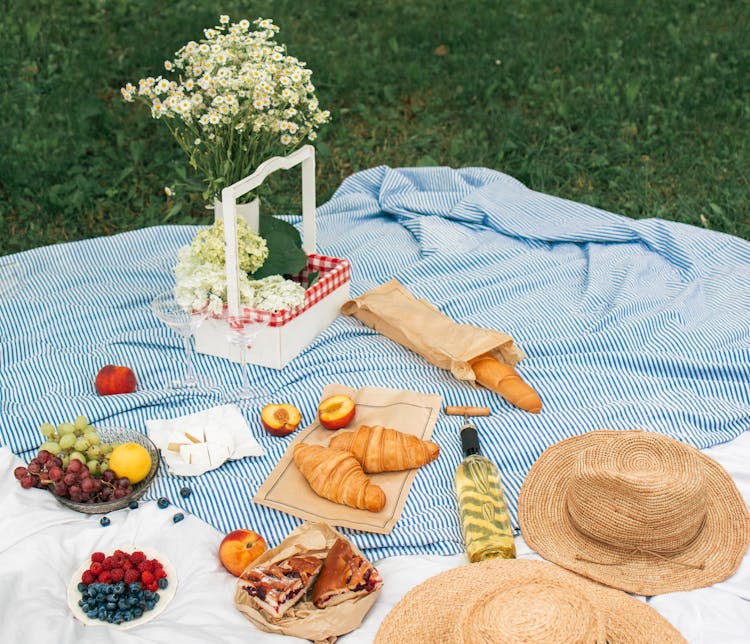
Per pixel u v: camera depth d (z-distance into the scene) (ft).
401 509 6.82
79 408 7.39
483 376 7.68
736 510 6.73
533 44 13.74
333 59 13.32
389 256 9.34
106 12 13.44
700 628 6.20
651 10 14.56
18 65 12.21
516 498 7.02
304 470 6.88
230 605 6.30
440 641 5.84
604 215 9.77
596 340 8.23
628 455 6.48
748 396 7.88
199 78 7.88
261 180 7.53
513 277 9.07
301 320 7.92
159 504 6.78
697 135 12.18
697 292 8.96
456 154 11.85
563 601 5.60
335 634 6.15
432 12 14.47
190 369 7.64
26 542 6.47
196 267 7.64
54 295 8.70
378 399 7.57
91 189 10.87
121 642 6.02
